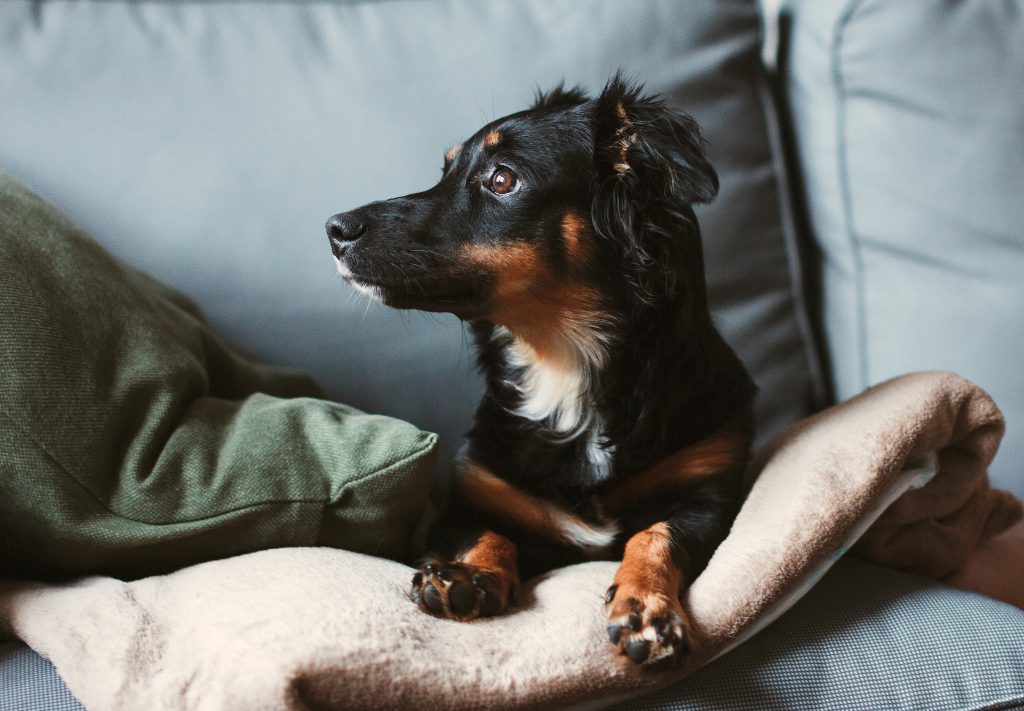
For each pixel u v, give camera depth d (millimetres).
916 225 2033
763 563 1235
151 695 1037
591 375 1647
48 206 1484
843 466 1391
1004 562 1745
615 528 1606
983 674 1190
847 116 2088
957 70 2004
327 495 1308
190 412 1373
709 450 1605
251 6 2109
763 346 2084
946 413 1516
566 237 1638
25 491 1206
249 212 1990
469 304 1646
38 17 2043
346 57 2066
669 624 1120
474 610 1174
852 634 1247
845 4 2059
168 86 2012
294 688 959
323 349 2008
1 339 1223
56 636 1146
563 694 1066
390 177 2012
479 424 1746
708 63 2096
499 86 2055
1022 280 1977
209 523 1251
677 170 1522
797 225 2248
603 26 2086
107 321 1359
